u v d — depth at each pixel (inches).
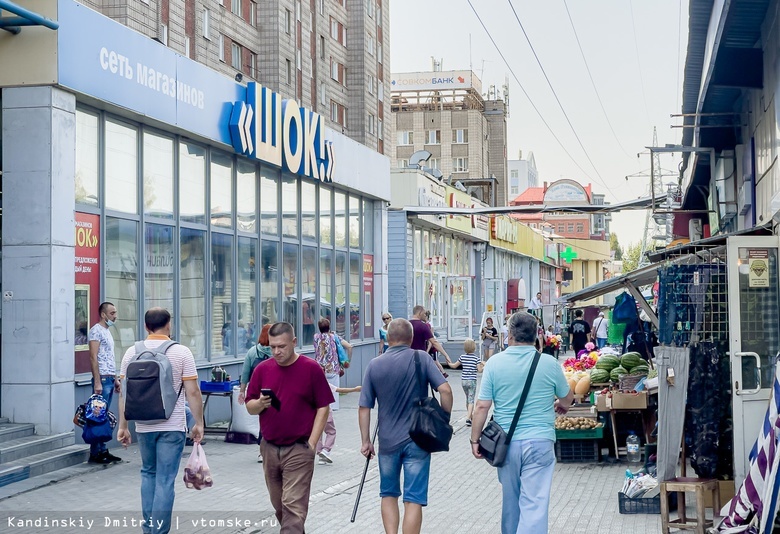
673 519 362.6
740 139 699.4
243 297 772.0
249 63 1660.9
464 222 1603.1
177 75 632.4
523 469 280.7
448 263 1617.9
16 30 501.7
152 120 605.6
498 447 279.9
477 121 3462.1
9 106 503.5
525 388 283.0
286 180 864.3
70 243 514.6
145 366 306.8
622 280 639.1
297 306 892.0
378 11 2185.0
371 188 1087.6
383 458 308.7
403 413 307.7
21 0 502.0
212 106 690.2
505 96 3809.1
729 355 372.5
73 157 519.5
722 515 345.4
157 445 309.9
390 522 307.3
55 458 474.3
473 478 488.1
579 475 487.8
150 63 595.5
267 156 780.6
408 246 1321.4
